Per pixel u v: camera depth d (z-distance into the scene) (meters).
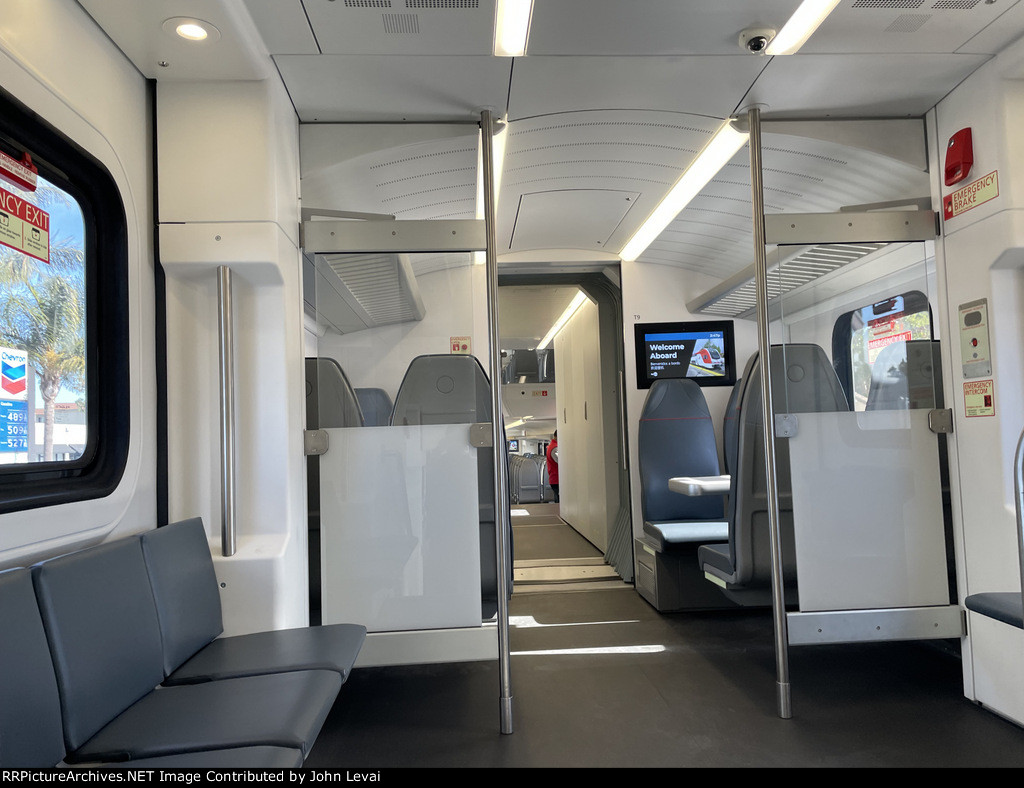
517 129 3.67
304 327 3.43
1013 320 3.20
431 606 3.37
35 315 2.21
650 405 5.77
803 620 3.43
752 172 3.50
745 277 4.97
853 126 3.64
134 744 1.88
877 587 3.51
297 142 3.48
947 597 3.52
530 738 3.07
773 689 3.59
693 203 4.70
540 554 7.57
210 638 2.73
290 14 2.64
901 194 3.82
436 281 3.46
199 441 3.08
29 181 2.19
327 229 3.45
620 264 6.05
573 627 4.82
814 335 3.55
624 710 3.35
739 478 3.70
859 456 3.55
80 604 1.99
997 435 3.21
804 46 2.97
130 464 2.67
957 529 3.49
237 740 1.87
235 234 2.98
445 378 3.44
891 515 3.54
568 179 4.34
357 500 3.39
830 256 3.56
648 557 5.36
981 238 3.25
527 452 25.48
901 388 3.59
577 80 3.20
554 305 8.88
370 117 3.50
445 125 3.57
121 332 2.65
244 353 3.12
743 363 5.94
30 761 1.69
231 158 3.01
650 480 5.66
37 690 1.74
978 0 2.66
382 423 3.42
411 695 3.63
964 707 3.31
